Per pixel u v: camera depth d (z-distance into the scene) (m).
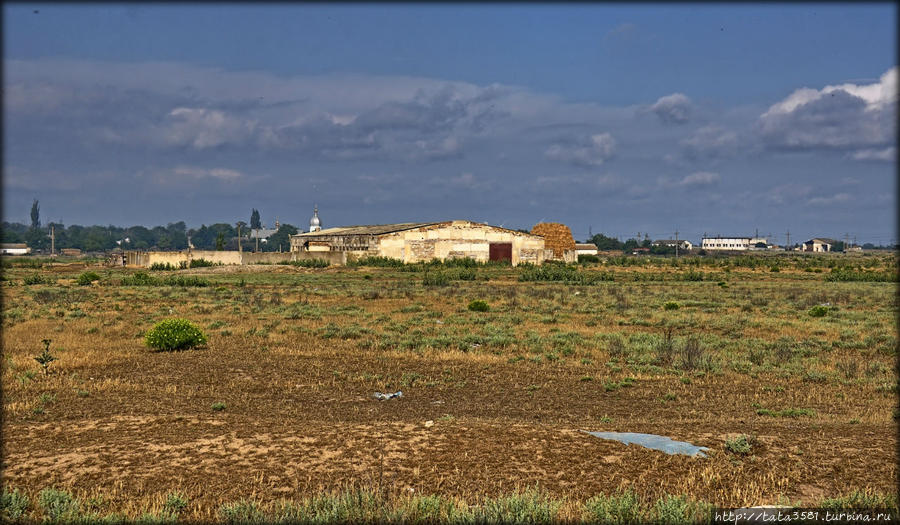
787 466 13.30
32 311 43.16
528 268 98.88
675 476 12.89
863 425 16.67
